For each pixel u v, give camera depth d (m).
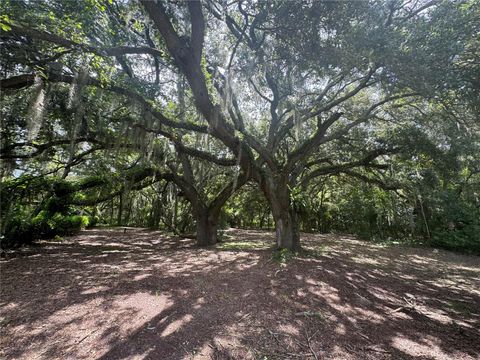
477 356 2.73
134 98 5.80
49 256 6.45
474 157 8.45
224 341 2.70
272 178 7.64
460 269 7.03
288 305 3.68
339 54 5.04
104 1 5.49
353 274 5.57
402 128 8.10
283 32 5.55
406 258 8.30
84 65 4.91
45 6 4.82
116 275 4.82
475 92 4.90
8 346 2.44
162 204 13.60
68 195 9.21
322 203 16.28
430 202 10.22
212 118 5.81
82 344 2.53
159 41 6.38
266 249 7.95
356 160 9.28
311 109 7.38
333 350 2.66
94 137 6.91
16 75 5.10
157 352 2.46
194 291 4.05
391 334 3.11
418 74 4.65
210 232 9.20
